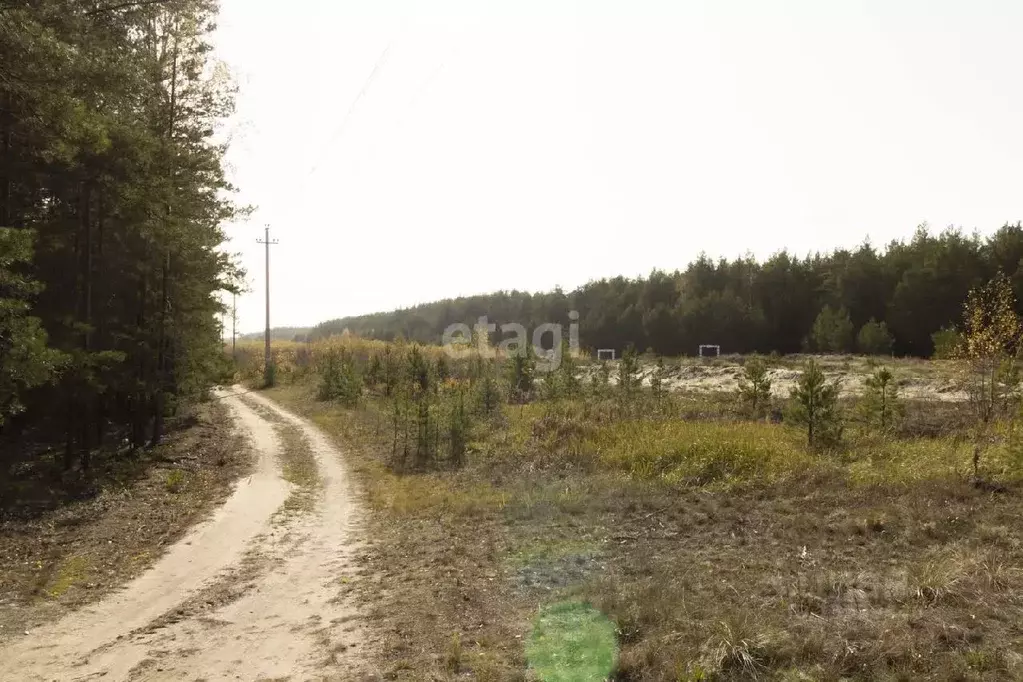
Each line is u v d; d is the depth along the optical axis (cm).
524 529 1117
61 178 1493
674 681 510
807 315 5603
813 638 530
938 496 984
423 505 1385
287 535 1216
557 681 539
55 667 659
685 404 2311
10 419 1934
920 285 4466
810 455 1374
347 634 727
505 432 2066
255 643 715
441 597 823
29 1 1191
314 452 2202
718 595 679
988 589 613
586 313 7994
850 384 2680
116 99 1451
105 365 1644
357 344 6081
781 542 885
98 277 1909
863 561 761
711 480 1306
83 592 898
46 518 1270
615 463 1512
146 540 1177
